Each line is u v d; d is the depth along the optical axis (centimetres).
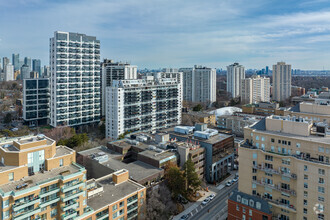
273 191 8600
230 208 9550
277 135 8662
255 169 9019
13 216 6650
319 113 11200
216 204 11369
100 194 9006
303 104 11675
